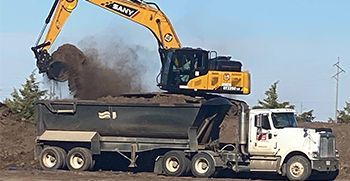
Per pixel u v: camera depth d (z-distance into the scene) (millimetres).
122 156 49812
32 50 53781
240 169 46000
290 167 44719
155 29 56281
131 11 56406
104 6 56281
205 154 45906
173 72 52906
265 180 45469
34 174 44656
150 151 48000
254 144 45781
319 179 46625
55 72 53594
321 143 44562
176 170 46188
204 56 52500
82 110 48625
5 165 52250
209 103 46188
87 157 48156
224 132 50781
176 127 46688
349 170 50250
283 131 45188
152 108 47031
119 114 47781
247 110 46469
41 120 49688
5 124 61875
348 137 55906
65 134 48750
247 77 53156
